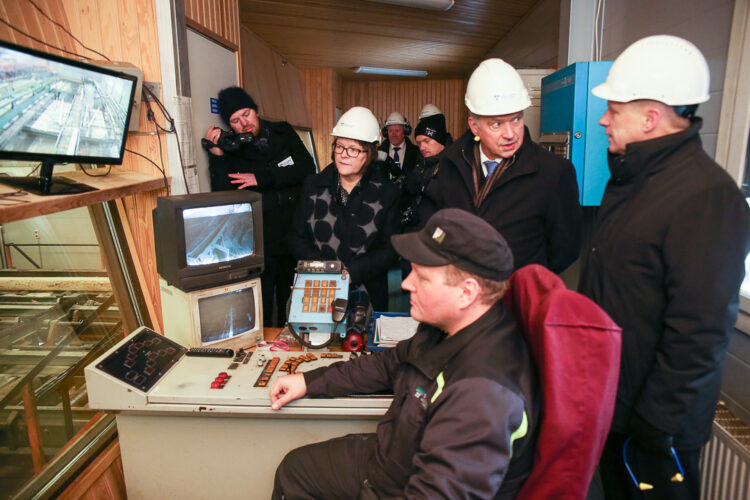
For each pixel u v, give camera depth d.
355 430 1.40
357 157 1.97
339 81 7.52
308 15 3.93
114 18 1.91
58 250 1.76
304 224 2.14
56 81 1.21
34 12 1.76
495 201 1.76
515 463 0.95
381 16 3.99
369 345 1.62
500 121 1.62
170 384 1.39
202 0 2.32
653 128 1.14
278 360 1.52
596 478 1.94
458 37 4.88
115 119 1.49
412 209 2.42
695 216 1.04
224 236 1.62
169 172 2.02
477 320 0.98
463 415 0.87
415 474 0.90
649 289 1.15
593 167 2.03
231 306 1.67
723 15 1.59
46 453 1.49
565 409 0.85
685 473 1.18
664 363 1.09
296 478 1.26
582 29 2.67
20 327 1.60
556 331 0.85
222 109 2.40
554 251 1.84
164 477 1.47
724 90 1.58
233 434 1.41
